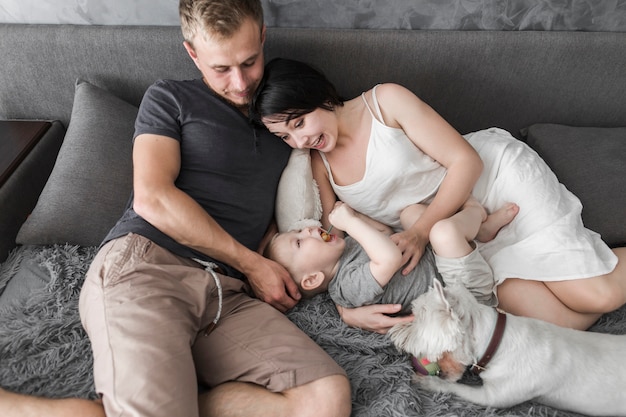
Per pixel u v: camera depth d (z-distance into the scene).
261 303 1.13
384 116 1.29
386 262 1.09
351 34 1.46
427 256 1.21
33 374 1.01
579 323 1.15
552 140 1.51
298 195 1.26
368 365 1.07
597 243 1.19
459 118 1.61
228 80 1.16
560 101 1.59
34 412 0.87
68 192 1.30
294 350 1.01
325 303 1.22
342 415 0.96
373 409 0.99
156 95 1.23
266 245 1.28
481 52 1.49
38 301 1.16
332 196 1.36
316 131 1.21
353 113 1.30
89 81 1.52
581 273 1.12
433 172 1.30
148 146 1.15
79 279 1.22
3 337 1.07
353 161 1.30
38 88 1.54
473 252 1.12
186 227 1.07
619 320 1.17
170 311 0.97
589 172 1.40
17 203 1.40
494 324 1.00
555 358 0.98
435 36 1.47
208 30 1.06
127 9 1.48
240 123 1.25
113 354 0.91
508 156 1.30
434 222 1.22
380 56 1.48
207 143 1.20
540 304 1.15
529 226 1.22
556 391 0.98
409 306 1.18
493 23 1.52
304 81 1.18
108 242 1.10
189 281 1.06
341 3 1.46
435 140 1.26
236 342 1.04
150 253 1.05
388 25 1.51
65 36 1.46
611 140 1.48
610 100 1.59
